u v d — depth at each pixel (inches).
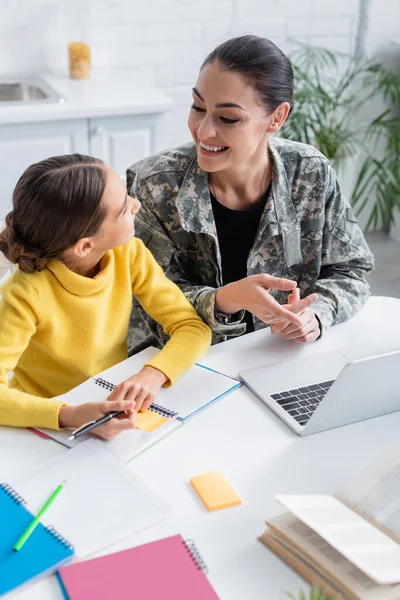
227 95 52.5
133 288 56.1
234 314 56.6
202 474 39.9
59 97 101.9
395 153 132.8
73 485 38.6
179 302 55.7
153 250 62.1
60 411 43.5
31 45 112.7
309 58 125.5
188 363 50.2
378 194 132.6
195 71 122.9
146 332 64.8
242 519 37.2
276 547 35.0
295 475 40.6
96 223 46.5
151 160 61.5
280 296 64.9
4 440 42.9
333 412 43.8
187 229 58.7
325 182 61.6
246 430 44.4
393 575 30.7
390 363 42.7
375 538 33.4
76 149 102.8
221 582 33.3
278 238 61.8
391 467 37.8
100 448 41.5
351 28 127.6
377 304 61.9
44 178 45.4
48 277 49.3
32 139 99.6
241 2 119.8
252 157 58.4
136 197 61.1
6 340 47.2
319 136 120.4
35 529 35.5
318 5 124.0
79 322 51.1
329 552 33.7
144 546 34.9
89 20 113.1
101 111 100.4
